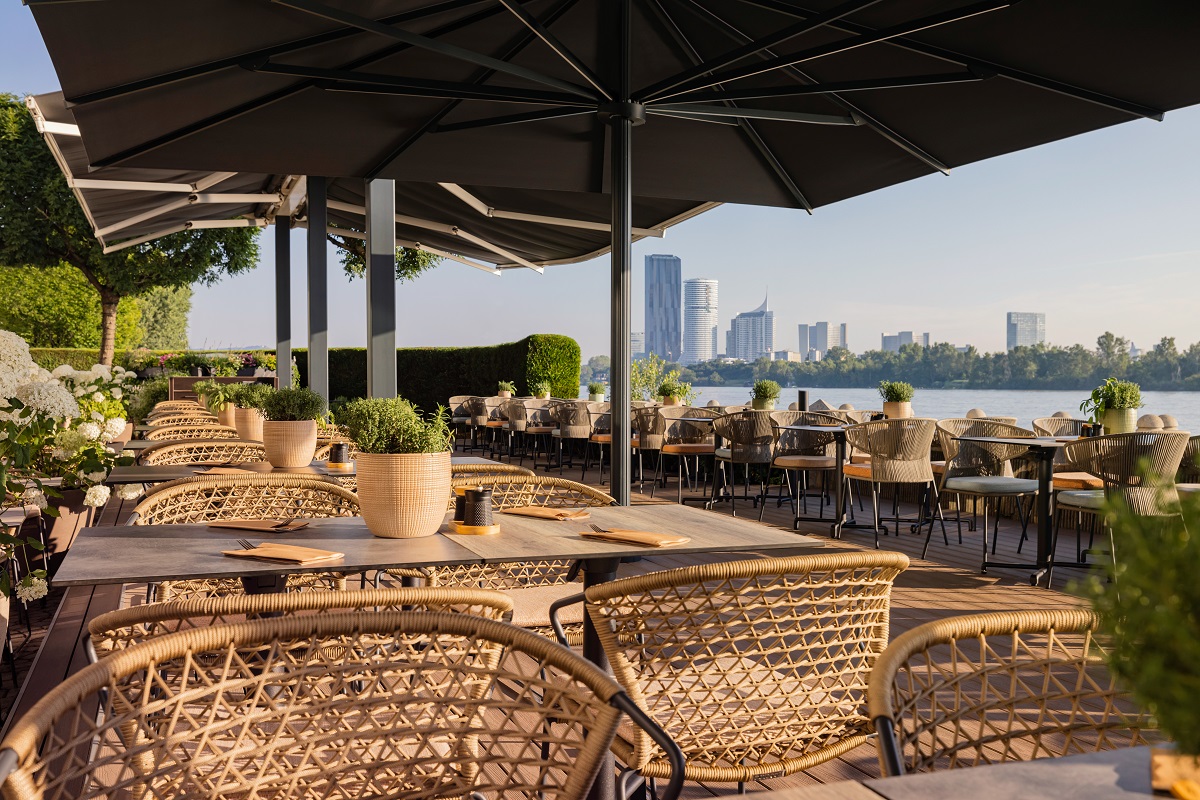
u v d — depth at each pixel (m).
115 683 1.14
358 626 1.30
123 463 4.25
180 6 3.21
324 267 8.32
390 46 4.23
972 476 5.95
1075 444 4.73
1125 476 4.59
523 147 5.32
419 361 18.12
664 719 1.65
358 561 1.92
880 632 1.75
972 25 3.69
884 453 6.27
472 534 2.27
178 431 5.53
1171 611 0.63
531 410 12.09
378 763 1.28
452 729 1.28
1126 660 0.66
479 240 10.64
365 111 4.73
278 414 3.86
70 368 5.01
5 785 0.85
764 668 2.01
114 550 2.04
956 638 1.32
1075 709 1.35
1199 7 3.28
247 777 1.33
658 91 4.09
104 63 3.45
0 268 26.03
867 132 4.96
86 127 4.06
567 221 8.59
